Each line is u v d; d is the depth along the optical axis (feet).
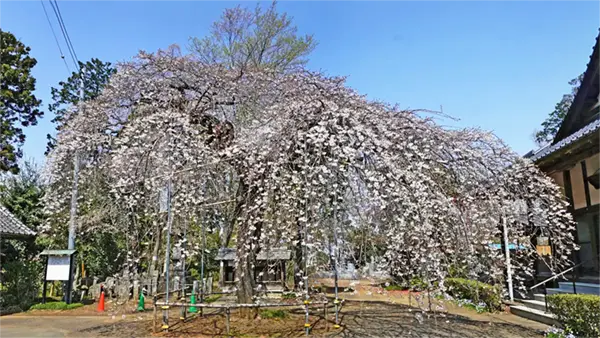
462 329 19.65
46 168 20.94
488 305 25.79
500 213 19.81
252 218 17.11
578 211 25.96
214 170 19.26
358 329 18.98
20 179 44.11
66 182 21.15
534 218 22.65
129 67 20.24
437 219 15.92
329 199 15.25
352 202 15.66
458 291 27.53
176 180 17.83
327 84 19.56
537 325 21.04
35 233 33.99
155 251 20.86
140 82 20.22
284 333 17.70
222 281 32.35
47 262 31.81
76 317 26.20
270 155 16.47
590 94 26.76
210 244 33.42
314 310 23.95
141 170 18.04
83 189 21.72
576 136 23.56
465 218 17.04
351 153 15.06
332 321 20.59
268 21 47.73
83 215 30.48
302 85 19.72
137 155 17.94
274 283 28.48
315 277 19.74
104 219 30.22
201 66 20.72
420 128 17.33
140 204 19.16
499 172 19.25
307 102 17.38
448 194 17.38
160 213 19.22
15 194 42.04
